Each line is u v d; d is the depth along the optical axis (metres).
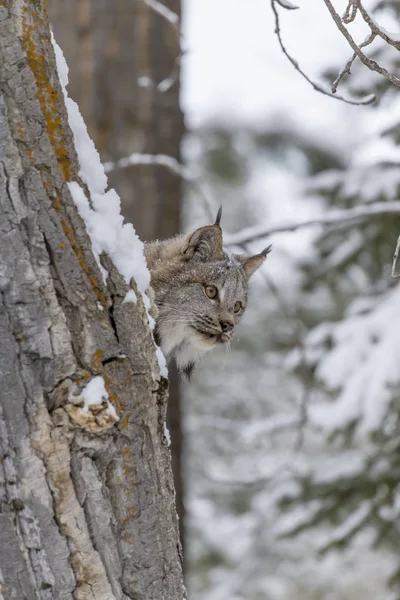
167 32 12.01
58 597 4.34
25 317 4.26
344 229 13.05
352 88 11.37
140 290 4.88
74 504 4.35
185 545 11.98
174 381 11.74
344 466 12.94
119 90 11.86
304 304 20.30
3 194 4.27
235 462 23.56
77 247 4.49
